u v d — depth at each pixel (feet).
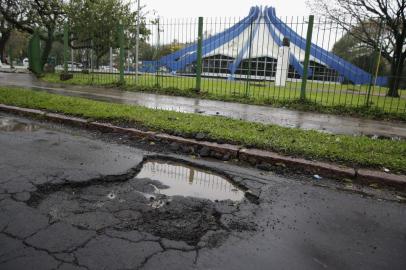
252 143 18.12
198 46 40.78
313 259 9.13
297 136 20.42
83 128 22.44
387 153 18.11
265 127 22.41
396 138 23.47
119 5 67.92
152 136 19.79
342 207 12.42
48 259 8.55
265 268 8.62
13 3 73.51
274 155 16.72
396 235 10.64
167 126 20.77
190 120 23.22
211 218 11.11
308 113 32.40
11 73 74.28
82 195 12.38
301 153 17.06
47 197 12.03
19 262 8.39
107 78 58.34
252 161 16.83
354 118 31.42
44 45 80.53
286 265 8.79
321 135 21.08
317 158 16.63
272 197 12.96
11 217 10.50
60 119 23.68
